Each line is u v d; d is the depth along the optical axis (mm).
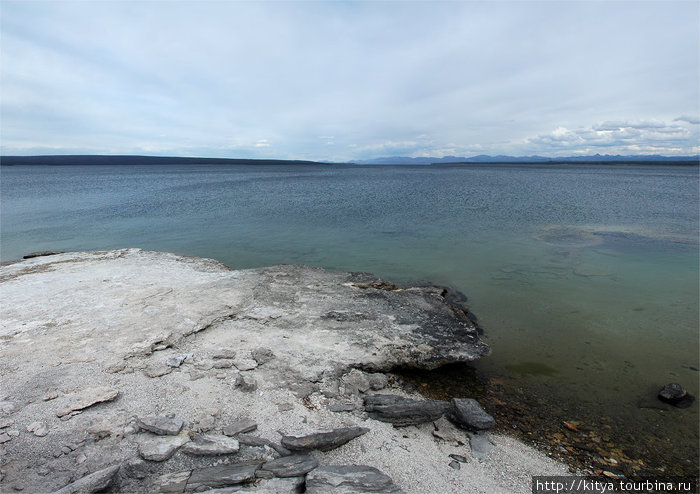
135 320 7941
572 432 6070
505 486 4723
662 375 7750
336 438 5027
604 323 10164
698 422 6344
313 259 16359
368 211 29938
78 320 7828
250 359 6922
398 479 4578
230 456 4609
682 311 10875
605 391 7203
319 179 77875
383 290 10766
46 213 28828
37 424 4809
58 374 5926
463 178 78562
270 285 10773
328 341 7824
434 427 5887
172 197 40406
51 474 4102
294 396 6035
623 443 5844
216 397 5746
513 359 8344
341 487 4035
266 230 22516
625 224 23453
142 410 5277
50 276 10875
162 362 6508
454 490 4512
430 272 14531
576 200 35938
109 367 6199
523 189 49062
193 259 13617
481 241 19500
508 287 12906
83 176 87812
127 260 13086
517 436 5918
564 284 13148
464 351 7973
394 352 7715
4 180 71312
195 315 8336
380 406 5895
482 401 6840
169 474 4184
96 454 4426
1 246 18641
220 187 54562
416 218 26484
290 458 4598
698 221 24188
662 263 15414
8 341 6871
